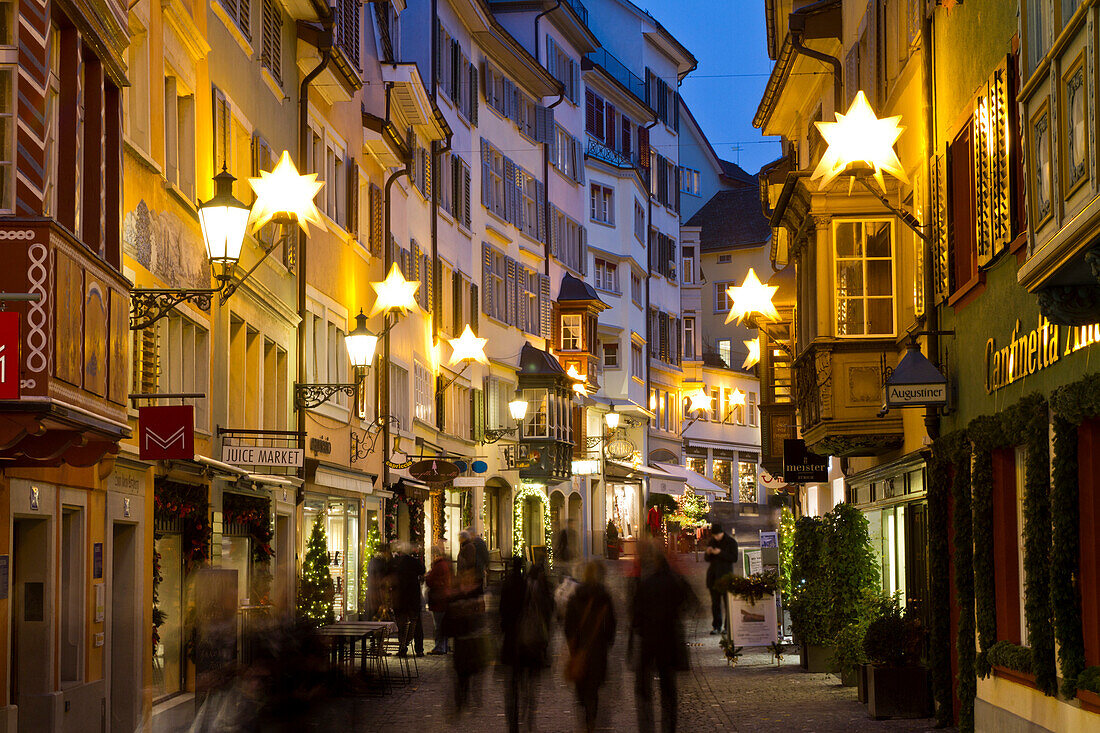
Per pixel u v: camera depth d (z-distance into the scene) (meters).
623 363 61.12
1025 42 11.19
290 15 25.66
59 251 11.07
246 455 19.33
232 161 21.08
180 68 18.25
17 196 10.77
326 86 27.39
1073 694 11.51
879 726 15.94
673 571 14.48
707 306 82.00
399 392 35.94
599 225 60.22
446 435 41.88
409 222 37.34
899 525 21.00
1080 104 9.52
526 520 52.09
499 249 48.94
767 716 16.72
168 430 14.20
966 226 15.51
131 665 15.88
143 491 16.38
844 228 19.92
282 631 9.64
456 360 35.47
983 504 14.54
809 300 20.81
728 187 91.56
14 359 9.63
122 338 13.26
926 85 17.12
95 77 12.97
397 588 23.95
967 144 15.29
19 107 10.80
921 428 18.39
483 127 47.75
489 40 47.72
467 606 17.17
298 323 25.92
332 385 25.25
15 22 10.82
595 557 14.95
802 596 22.11
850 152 14.80
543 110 53.91
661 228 68.19
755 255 80.31
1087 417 11.22
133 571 16.02
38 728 13.02
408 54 41.38
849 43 23.91
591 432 58.53
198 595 9.64
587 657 14.74
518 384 50.56
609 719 16.80
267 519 22.28
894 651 16.72
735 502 78.25
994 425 13.88
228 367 20.61
